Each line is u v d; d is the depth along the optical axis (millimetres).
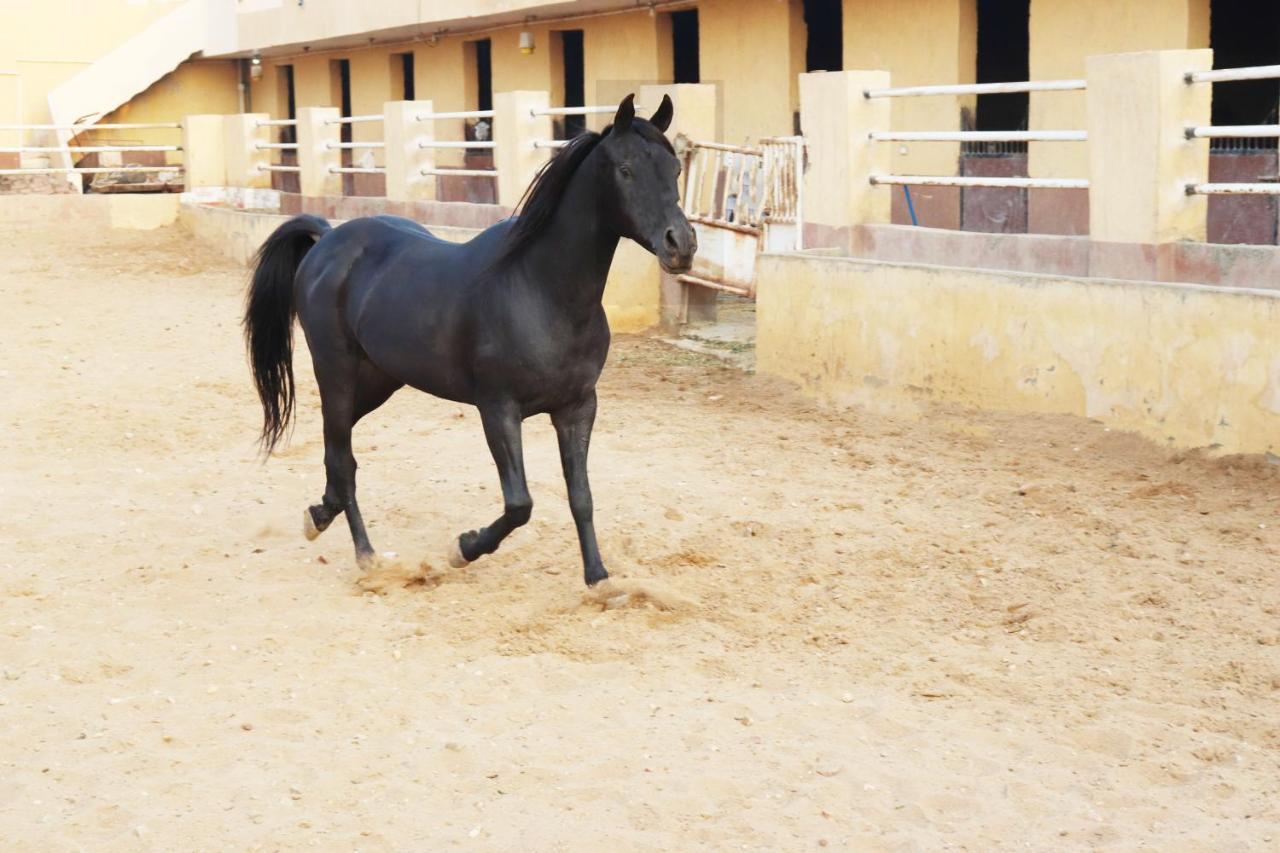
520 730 5000
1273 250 7820
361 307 6500
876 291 9688
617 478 8289
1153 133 8273
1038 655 5625
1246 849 4117
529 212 5820
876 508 7613
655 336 13391
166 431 9852
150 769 4715
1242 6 12570
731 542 7074
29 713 5188
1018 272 8906
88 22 27328
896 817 4344
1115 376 8211
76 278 18109
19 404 10617
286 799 4496
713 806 4414
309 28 24047
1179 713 5047
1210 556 6594
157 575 6809
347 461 6871
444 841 4230
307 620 6152
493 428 6020
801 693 5289
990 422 8891
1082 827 4270
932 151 14500
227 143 22547
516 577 6664
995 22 14453
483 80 23141
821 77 10781
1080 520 7191
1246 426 7523
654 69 18438
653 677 5465
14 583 6672
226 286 17641
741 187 12219
